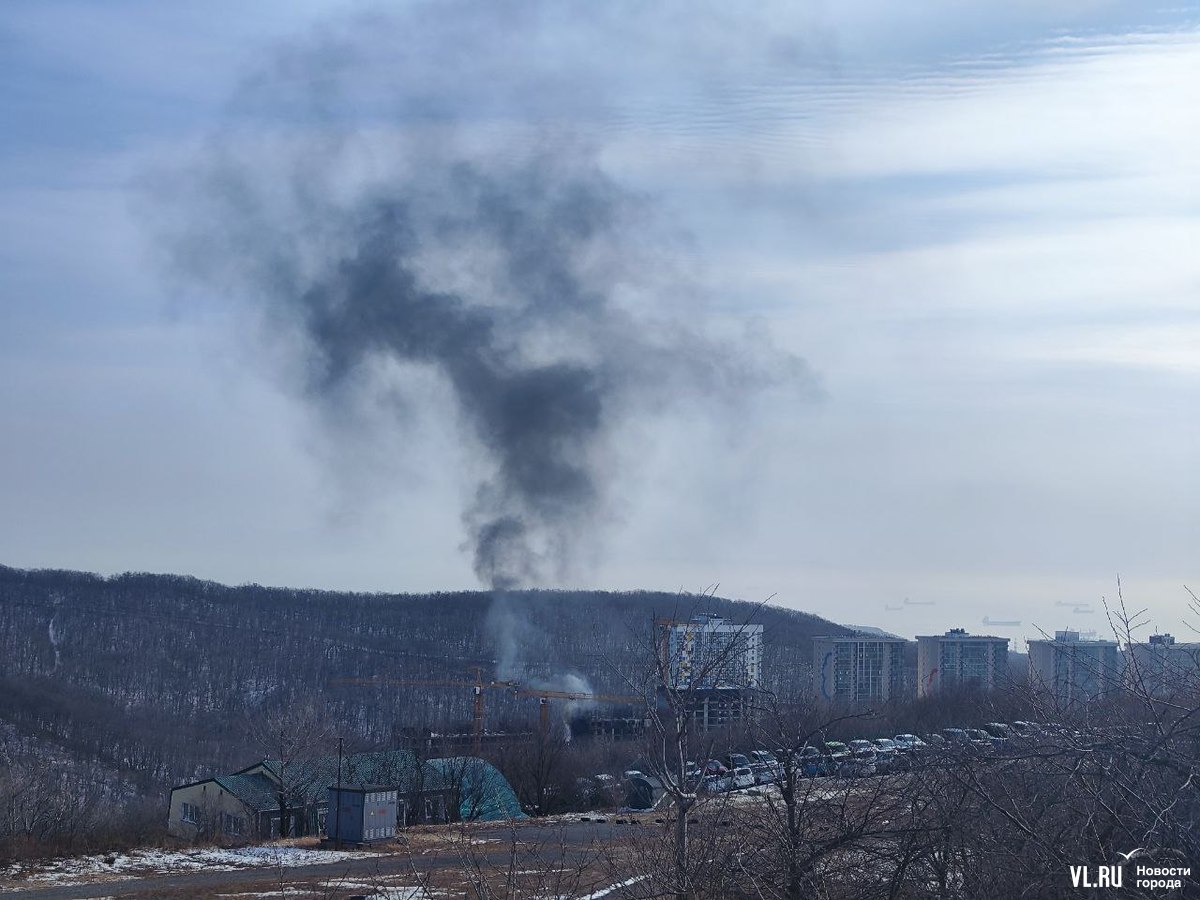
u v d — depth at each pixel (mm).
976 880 9312
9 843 28703
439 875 20547
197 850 28562
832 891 9812
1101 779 8961
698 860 10484
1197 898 8359
